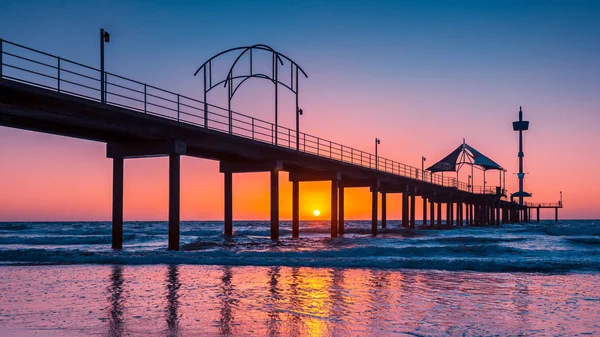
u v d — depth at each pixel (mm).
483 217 117625
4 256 26172
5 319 10562
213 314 11102
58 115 24828
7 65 21281
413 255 26719
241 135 37125
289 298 13281
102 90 25938
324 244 39281
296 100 47688
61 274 19016
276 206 42781
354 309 11727
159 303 12492
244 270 20344
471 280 17188
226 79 42688
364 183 61406
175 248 31359
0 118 24750
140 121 28641
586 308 11953
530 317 10867
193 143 33219
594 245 38875
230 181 44344
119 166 32688
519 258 24422
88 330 9562
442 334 9344
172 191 31391
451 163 101875
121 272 19688
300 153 44875
